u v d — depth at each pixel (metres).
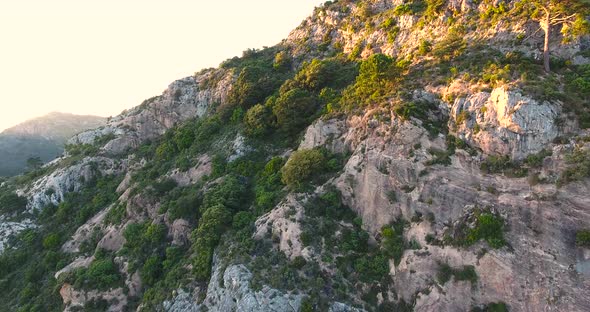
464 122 43.97
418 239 43.31
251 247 48.69
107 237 66.62
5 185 104.19
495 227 38.78
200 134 82.25
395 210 46.41
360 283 43.62
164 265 55.72
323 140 59.97
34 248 75.50
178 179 73.50
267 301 41.25
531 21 51.22
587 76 42.28
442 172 43.81
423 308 40.16
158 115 105.88
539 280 35.69
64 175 90.12
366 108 55.16
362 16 88.44
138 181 79.06
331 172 54.78
